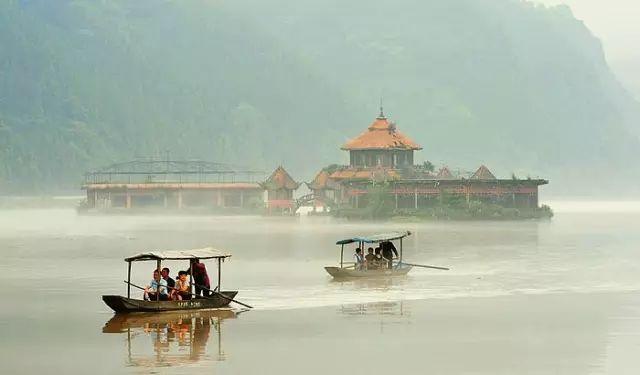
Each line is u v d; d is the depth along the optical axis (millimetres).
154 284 130500
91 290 154250
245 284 158250
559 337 111938
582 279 164750
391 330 116000
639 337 111812
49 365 99250
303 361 100500
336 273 165375
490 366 98438
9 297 145500
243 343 108938
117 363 99938
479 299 140125
